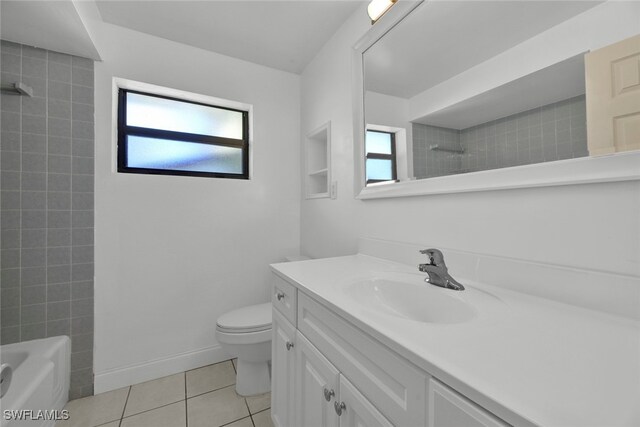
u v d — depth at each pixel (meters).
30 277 1.42
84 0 1.28
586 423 0.30
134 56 1.66
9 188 1.38
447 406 0.42
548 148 0.72
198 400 1.48
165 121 1.88
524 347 0.48
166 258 1.75
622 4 0.59
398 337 0.52
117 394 1.53
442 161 1.02
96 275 1.56
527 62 0.77
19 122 1.40
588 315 0.62
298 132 2.21
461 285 0.84
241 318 1.54
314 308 0.84
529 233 0.77
